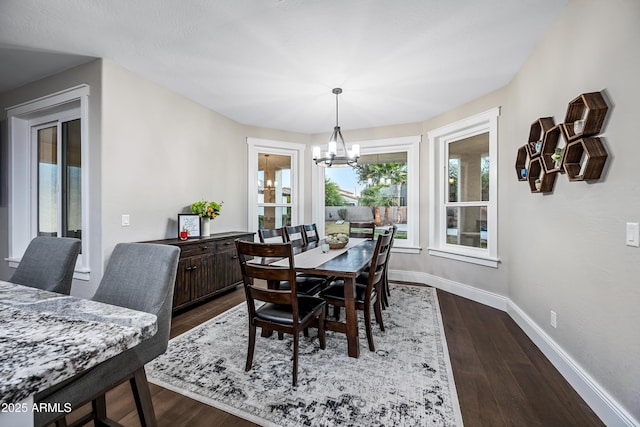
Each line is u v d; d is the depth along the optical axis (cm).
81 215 281
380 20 199
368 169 468
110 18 200
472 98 334
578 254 172
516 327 259
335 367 193
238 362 199
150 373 185
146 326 78
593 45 159
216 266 328
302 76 282
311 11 191
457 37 218
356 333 207
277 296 176
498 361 201
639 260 128
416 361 201
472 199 354
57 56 250
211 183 377
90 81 258
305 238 355
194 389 170
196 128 353
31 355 60
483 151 340
